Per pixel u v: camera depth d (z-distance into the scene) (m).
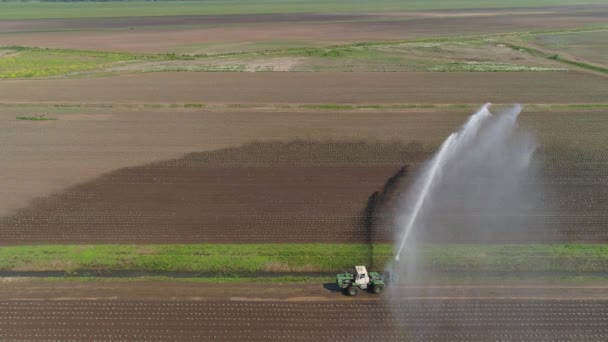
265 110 66.31
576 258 31.62
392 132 56.78
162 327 26.08
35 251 32.53
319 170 46.50
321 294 28.66
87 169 46.78
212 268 31.34
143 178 44.78
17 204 39.84
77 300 28.03
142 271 31.27
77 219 37.47
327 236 35.28
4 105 68.88
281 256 32.34
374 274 28.97
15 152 51.25
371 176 45.12
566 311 27.06
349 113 64.62
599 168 46.09
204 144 53.31
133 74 90.56
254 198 40.97
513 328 25.97
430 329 25.95
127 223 36.91
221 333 25.67
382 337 25.42
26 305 27.59
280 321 26.52
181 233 35.53
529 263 31.25
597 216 37.66
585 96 72.94
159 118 62.91
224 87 79.75
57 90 78.12
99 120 62.12
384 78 86.56
